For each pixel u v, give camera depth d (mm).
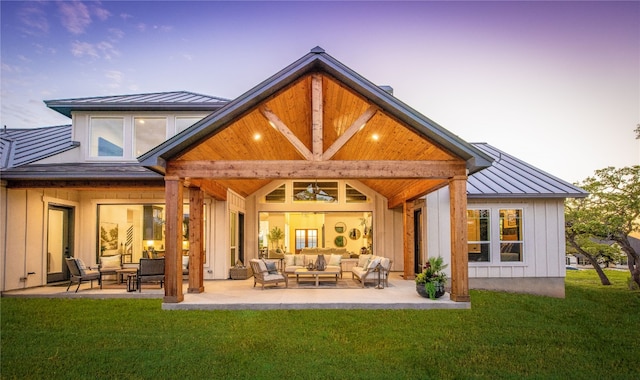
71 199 12031
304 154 7871
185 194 12734
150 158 7406
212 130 7750
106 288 10250
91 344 5996
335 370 5145
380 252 14727
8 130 13867
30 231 10391
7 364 5227
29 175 9539
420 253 13156
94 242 12297
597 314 8938
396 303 8102
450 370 5203
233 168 7914
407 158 10023
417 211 13578
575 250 16609
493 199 11719
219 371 5066
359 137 9961
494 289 11633
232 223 13242
